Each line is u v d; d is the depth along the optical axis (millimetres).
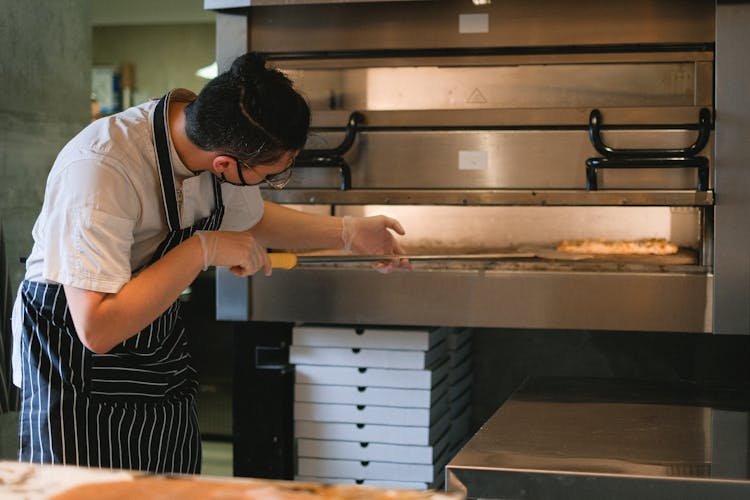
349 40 2844
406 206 3203
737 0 2539
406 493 1062
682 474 1720
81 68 3879
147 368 2023
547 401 2350
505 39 2768
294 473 2900
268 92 1735
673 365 3139
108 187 1786
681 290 2627
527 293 2697
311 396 2830
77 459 1921
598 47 2729
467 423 3295
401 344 2756
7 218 3449
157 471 2045
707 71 2672
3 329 3027
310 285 2799
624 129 2686
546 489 1743
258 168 1823
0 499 1036
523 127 2729
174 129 1878
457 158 2770
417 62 2824
